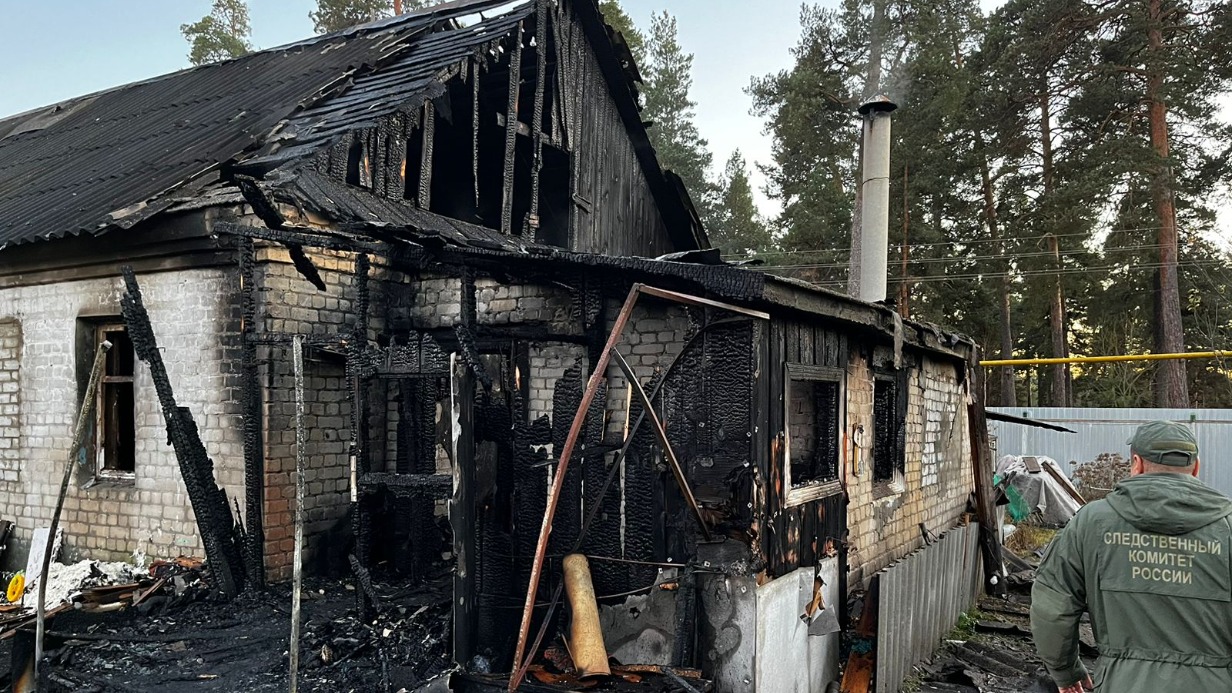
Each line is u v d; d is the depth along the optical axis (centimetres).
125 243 609
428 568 581
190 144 707
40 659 380
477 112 809
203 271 593
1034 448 1652
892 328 587
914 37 1894
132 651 452
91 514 646
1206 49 1712
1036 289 2053
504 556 461
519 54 860
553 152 945
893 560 683
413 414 598
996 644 664
